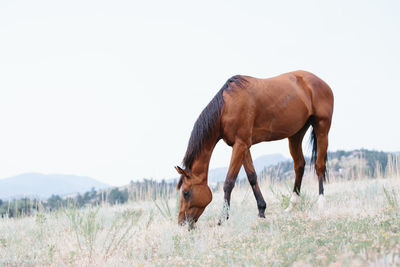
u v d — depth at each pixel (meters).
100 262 3.79
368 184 8.31
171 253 3.97
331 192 8.05
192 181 5.05
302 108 5.81
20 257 4.23
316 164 6.31
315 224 4.25
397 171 10.23
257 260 2.75
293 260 2.77
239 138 5.21
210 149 5.20
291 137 6.45
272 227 4.44
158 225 5.42
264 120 5.45
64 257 4.23
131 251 4.23
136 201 10.06
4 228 6.10
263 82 5.54
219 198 8.45
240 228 4.51
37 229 5.75
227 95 5.26
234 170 5.17
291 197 6.25
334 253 2.76
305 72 6.34
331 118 6.36
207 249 3.77
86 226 4.45
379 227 3.59
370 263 2.31
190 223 5.00
